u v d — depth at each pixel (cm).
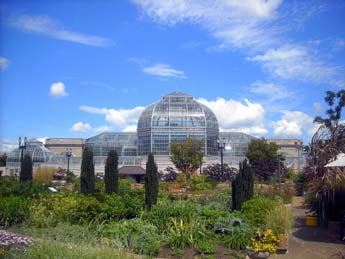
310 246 1498
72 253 925
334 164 1723
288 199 2902
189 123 8219
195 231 1441
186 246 1378
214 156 8156
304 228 1909
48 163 8219
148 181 2234
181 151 5906
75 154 10806
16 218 1903
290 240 1614
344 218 1666
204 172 5475
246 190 2002
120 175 5666
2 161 9119
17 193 2684
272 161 5547
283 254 1372
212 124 8438
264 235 1352
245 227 1488
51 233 1392
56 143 10831
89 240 1300
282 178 5050
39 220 1802
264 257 1244
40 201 2069
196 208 1808
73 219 1845
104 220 1745
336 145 2025
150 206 2114
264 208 1714
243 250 1352
